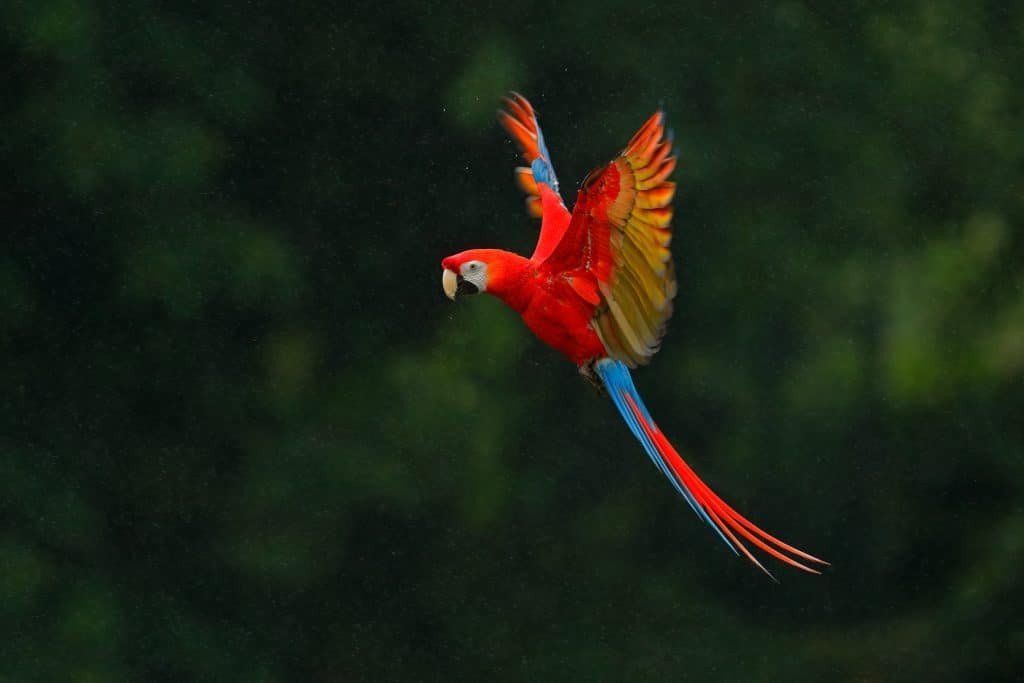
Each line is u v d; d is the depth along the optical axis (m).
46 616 20.44
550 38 21.27
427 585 22.16
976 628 22.16
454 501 21.88
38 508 20.61
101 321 20.62
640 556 23.47
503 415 21.86
